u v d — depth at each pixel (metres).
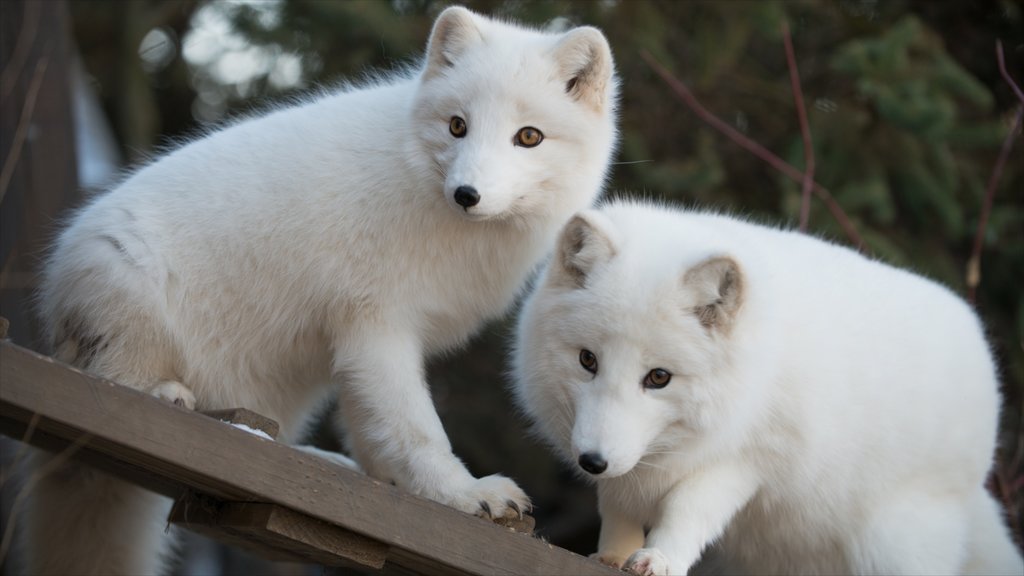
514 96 7.00
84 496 7.63
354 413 7.13
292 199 7.05
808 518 7.44
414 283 7.14
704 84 14.34
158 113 19.89
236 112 16.59
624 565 6.69
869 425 7.30
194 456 5.46
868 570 7.51
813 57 15.20
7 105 10.22
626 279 6.70
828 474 7.29
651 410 6.65
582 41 7.15
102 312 6.83
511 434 15.59
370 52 14.42
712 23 14.29
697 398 6.70
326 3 13.81
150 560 7.92
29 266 10.09
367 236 7.06
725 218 7.93
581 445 6.51
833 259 7.81
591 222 6.83
